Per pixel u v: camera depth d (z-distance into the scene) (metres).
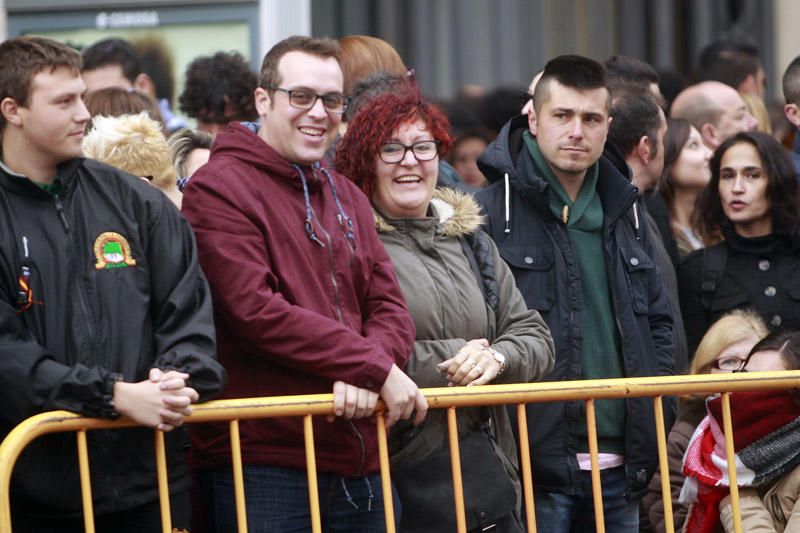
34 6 17.48
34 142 8.95
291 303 9.51
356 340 9.34
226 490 9.55
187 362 8.80
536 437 11.10
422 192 10.62
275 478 9.48
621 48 20.66
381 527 9.85
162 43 17.39
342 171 10.77
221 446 9.52
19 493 8.73
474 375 10.01
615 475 11.37
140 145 10.91
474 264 10.79
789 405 10.41
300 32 17.75
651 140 13.31
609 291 11.52
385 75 11.96
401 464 10.20
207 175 9.63
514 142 12.02
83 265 8.96
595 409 11.25
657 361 11.64
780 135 17.59
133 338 8.94
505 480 10.34
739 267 13.20
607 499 11.34
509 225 11.52
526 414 11.03
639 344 11.44
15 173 8.93
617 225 11.74
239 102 14.73
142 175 10.90
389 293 10.02
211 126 14.77
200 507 10.09
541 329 10.72
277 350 9.30
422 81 20.06
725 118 15.79
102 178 9.25
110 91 12.84
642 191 13.39
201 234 9.48
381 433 9.43
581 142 11.38
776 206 13.10
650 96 13.50
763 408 10.41
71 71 9.02
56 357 8.80
